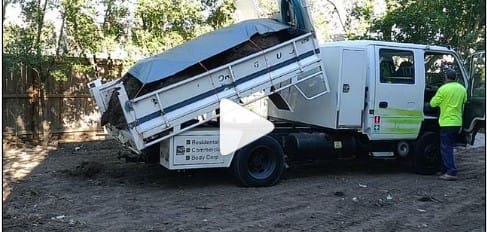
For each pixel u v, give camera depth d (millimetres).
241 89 8258
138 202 7562
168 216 6828
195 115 8039
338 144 9414
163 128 7859
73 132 14211
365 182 9164
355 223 6586
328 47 9305
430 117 9953
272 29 8742
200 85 8055
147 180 9102
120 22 13242
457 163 11398
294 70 8547
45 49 12883
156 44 12836
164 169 10016
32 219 6598
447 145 9430
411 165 10008
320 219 6738
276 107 10469
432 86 10188
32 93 13547
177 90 7934
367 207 7367
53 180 9086
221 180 9148
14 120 13367
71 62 13117
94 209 7156
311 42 8703
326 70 9297
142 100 7738
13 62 12250
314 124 9508
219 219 6707
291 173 9984
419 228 6422
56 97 13898
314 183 9016
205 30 13453
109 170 9930
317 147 9188
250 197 7895
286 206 7387
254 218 6766
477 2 13969
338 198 7902
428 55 9992
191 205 7410
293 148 9102
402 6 14320
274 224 6500
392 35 14180
